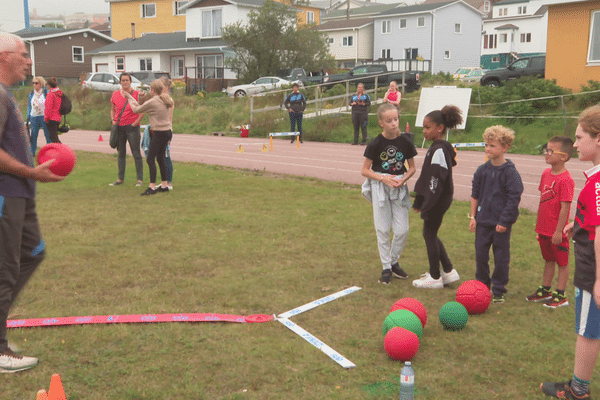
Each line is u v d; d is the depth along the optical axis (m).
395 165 5.12
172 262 5.63
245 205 8.47
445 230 7.03
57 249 6.00
